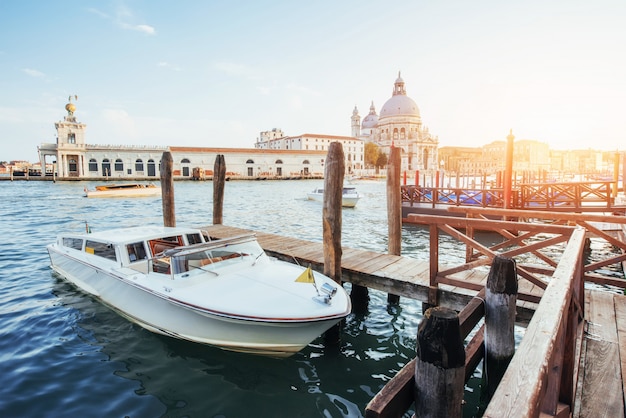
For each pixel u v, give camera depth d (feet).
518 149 491.31
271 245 32.12
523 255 42.88
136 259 22.79
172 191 42.75
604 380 11.68
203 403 15.64
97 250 24.48
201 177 244.22
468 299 20.17
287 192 158.92
